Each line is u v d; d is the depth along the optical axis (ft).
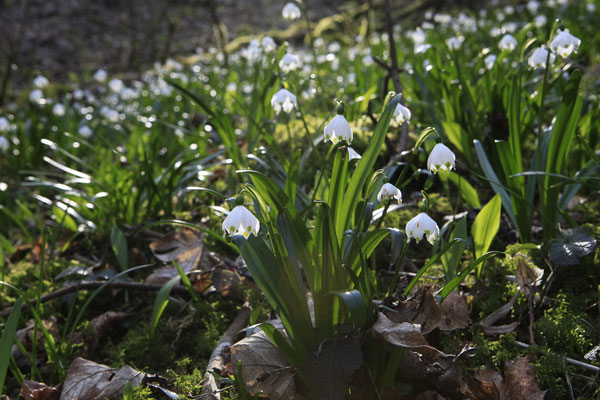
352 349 1.53
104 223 2.95
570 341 1.82
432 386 1.64
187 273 2.33
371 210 1.71
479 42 5.15
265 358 1.71
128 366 1.94
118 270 2.63
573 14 5.84
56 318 2.36
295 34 10.30
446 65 3.21
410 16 10.47
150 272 2.60
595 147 2.56
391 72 3.12
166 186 2.85
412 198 2.77
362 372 1.62
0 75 8.29
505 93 2.76
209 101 5.37
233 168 3.14
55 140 4.57
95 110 5.52
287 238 1.62
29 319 2.36
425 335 1.82
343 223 1.69
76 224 3.04
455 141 2.75
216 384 1.81
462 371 1.78
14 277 2.65
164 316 2.28
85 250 2.87
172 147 3.92
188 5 13.00
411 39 6.29
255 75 3.45
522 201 2.21
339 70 5.84
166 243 2.53
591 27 5.31
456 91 2.84
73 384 1.90
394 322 1.63
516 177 2.21
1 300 2.47
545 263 2.17
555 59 2.31
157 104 5.18
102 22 12.88
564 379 1.74
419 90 3.25
